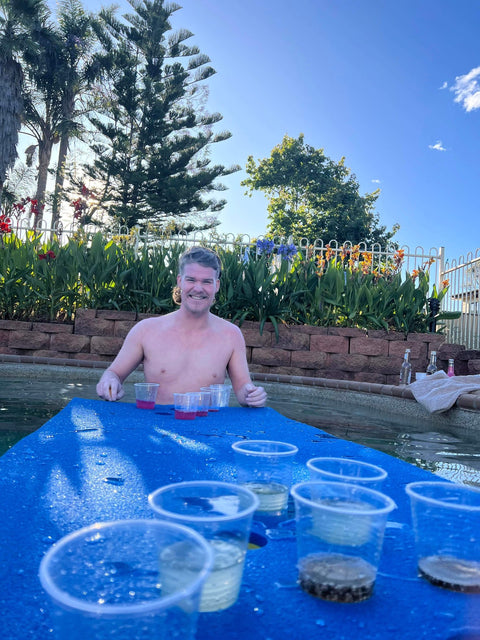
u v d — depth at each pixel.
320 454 1.36
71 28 21.14
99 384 2.19
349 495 0.63
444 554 0.63
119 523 0.43
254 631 0.51
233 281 5.71
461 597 0.60
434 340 5.63
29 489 0.92
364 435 2.44
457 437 2.53
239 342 2.46
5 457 1.15
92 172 22.05
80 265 5.77
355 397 4.23
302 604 0.57
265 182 28.06
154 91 21.55
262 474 0.88
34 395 2.98
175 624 0.37
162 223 23.33
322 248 8.16
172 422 1.73
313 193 27.53
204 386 2.35
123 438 1.42
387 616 0.55
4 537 0.70
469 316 7.74
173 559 0.42
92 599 0.42
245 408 2.20
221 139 23.30
